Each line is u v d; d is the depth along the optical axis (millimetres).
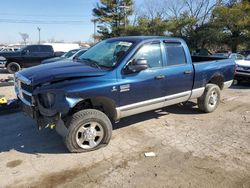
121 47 5016
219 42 32688
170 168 3996
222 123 6012
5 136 5121
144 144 4816
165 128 5633
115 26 44594
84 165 4051
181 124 5895
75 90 4082
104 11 44906
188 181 3662
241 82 12227
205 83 6359
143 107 5078
